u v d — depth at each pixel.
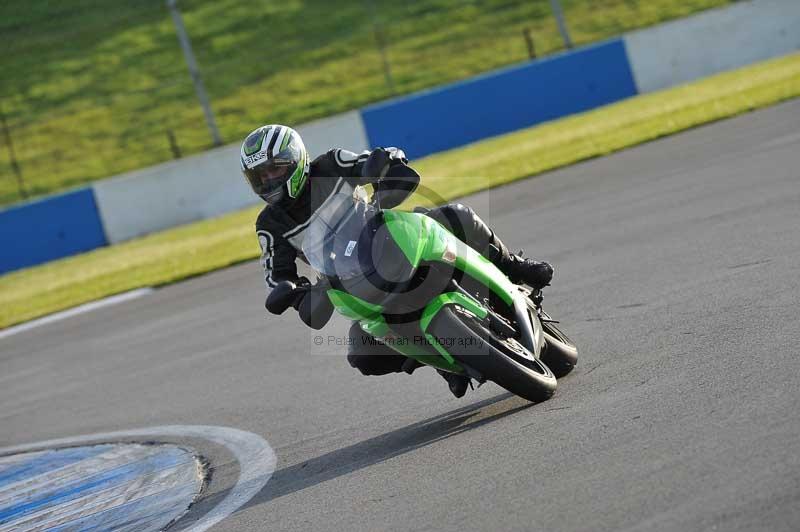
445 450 18.19
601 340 23.19
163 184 86.62
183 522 18.52
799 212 30.75
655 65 94.44
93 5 150.62
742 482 13.04
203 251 63.91
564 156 62.28
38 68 136.88
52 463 26.11
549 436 17.11
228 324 39.56
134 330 43.47
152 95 127.06
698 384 17.77
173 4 98.94
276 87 124.00
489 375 18.72
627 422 16.69
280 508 17.70
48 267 78.19
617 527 12.67
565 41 106.75
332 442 21.52
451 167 72.75
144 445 25.62
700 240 31.05
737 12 96.69
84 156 115.81
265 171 18.22
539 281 21.20
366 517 15.75
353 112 88.69
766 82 74.12
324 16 139.62
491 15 132.75
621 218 38.69
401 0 140.88
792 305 21.36
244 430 24.64
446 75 118.19
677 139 56.88
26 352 44.88
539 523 13.44
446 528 14.18
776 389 16.34
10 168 115.94
